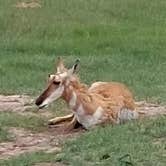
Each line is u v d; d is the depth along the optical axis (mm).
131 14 29859
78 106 13008
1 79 18719
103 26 27688
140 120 13453
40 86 17672
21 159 10977
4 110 14828
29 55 23234
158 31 27297
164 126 12633
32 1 31062
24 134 12859
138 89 17156
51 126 13531
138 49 23922
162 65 21141
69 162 10727
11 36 26109
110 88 13750
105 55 23203
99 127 12938
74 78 13086
